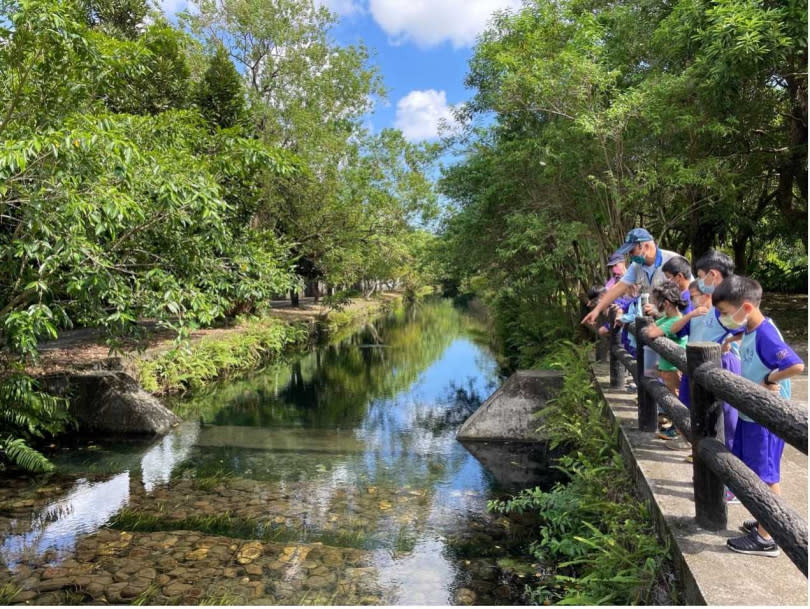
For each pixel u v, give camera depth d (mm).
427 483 5453
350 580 3574
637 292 4359
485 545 4082
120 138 4852
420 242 20828
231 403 9727
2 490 5285
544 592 3395
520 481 5496
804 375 5434
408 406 9516
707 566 2045
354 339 19906
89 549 4039
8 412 6012
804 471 3035
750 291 2400
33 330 4781
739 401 1892
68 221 4781
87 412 7242
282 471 5828
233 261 6734
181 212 5617
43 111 5340
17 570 3723
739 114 7102
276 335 14648
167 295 5426
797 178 9500
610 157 7434
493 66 8781
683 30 6715
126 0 13000
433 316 31344
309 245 17156
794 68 7406
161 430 7336
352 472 5789
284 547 4055
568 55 6727
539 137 8172
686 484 2887
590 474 3943
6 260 5465
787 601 1814
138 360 8992
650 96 6617
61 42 4941
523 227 8562
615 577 2562
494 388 11102
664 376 3801
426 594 3389
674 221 8031
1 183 4426
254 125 15266
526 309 13266
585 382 5957
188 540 4184
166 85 12078
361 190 16641
